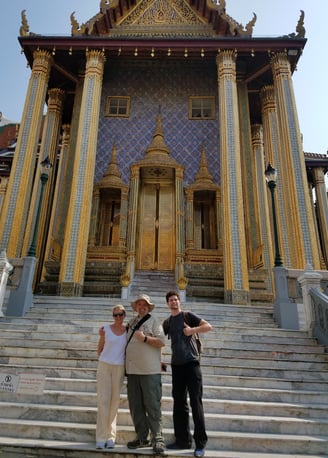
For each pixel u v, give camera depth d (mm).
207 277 13523
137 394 3771
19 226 12156
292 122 13367
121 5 17094
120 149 15961
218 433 4074
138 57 15875
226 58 14570
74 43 14617
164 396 4969
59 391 4902
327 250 21375
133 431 3979
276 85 14227
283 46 14383
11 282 8953
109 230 15055
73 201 12609
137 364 3773
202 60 16797
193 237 14406
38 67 14469
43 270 13734
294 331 7441
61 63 15867
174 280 13203
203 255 13922
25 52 14844
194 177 15508
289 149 13016
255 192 15438
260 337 7105
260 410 4641
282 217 14648
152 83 17266
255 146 18625
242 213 12508
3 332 6805
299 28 14539
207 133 16312
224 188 12922
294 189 12469
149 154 15156
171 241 14594
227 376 5422
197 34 16875
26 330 7082
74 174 12977
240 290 11578
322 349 6707
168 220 14961
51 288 12727
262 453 3832
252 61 15922
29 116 13656
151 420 3635
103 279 13422
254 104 18266
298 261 11664
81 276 11844
